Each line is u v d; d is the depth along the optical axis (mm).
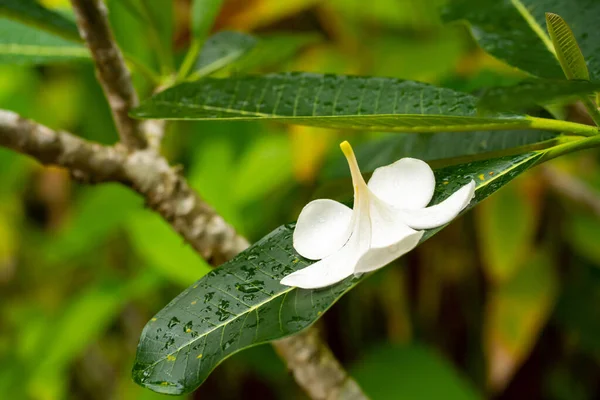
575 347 1522
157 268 1287
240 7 1410
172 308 809
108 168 921
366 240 821
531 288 1323
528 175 1315
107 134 1604
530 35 918
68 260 1611
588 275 1470
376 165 966
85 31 895
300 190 1498
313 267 814
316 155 1324
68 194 1766
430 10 1396
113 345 1747
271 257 826
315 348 927
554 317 1499
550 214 1429
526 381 1518
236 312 804
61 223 1757
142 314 1612
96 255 1642
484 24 929
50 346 1388
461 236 1480
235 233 941
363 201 824
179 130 1580
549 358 1529
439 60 1319
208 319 803
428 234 809
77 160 914
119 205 1434
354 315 1579
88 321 1370
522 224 1309
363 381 1355
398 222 821
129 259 1612
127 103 917
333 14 1483
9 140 902
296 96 873
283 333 786
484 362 1515
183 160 1614
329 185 1018
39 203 1961
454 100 855
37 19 951
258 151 1436
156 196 930
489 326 1335
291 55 1502
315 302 799
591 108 815
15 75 1654
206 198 1319
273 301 806
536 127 823
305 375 926
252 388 1619
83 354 1732
